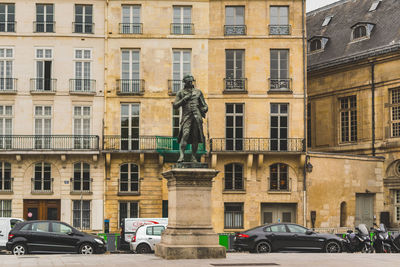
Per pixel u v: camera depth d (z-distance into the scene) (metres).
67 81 43.69
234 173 43.81
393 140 45.28
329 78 50.31
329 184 44.34
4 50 43.69
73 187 43.12
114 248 33.25
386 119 45.88
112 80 43.97
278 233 28.11
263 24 44.62
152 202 43.31
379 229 28.14
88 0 44.16
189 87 20.55
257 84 44.34
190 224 19.23
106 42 44.00
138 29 44.28
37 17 44.00
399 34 45.72
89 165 43.31
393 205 45.56
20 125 43.31
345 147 48.72
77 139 43.31
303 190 43.59
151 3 44.41
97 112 43.69
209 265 17.19
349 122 48.81
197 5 44.59
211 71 44.41
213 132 44.03
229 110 44.38
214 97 44.19
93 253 27.59
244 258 19.64
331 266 17.52
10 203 42.94
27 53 43.69
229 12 44.84
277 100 44.25
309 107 52.09
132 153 43.19
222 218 43.34
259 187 43.59
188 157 43.31
